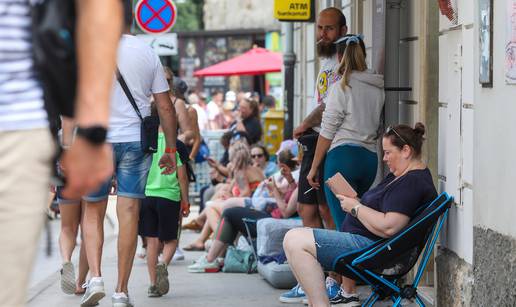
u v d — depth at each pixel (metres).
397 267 16.58
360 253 16.56
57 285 24.78
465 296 15.70
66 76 6.00
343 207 17.00
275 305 21.61
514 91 13.43
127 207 19.14
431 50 20.72
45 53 5.94
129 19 19.14
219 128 75.50
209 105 75.69
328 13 21.52
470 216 15.75
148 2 38.25
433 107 20.77
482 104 14.96
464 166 16.14
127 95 18.81
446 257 16.86
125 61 18.81
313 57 40.78
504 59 13.86
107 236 39.12
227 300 22.36
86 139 5.95
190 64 99.12
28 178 6.10
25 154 6.08
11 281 6.08
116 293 19.27
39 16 5.98
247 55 75.25
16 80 6.09
